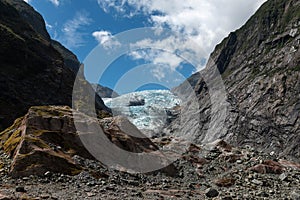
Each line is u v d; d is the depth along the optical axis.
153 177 23.91
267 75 193.12
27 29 103.69
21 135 23.47
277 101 171.38
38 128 23.72
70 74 99.00
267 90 182.38
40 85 82.00
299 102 160.25
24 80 79.00
